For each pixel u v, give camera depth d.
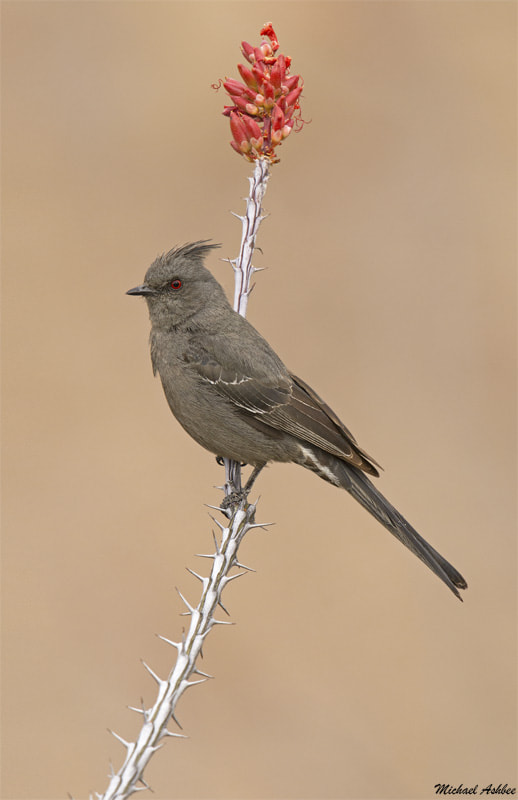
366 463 11.18
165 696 7.00
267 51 10.18
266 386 10.97
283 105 10.38
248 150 10.54
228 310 11.17
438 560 10.80
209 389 11.08
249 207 10.70
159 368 11.46
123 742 6.80
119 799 6.55
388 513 11.09
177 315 11.17
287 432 11.09
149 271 11.30
